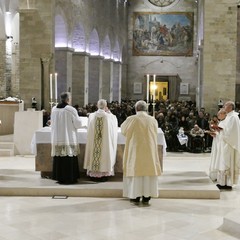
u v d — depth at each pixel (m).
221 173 10.95
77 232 7.62
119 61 44.25
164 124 18.47
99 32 36.59
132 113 23.70
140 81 47.41
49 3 24.55
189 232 7.69
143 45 47.28
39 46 24.78
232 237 7.45
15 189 10.13
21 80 25.06
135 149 9.38
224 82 24.53
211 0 24.31
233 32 24.33
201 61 28.44
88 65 34.53
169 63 47.00
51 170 11.13
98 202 9.64
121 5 45.03
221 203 9.69
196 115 21.80
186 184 10.71
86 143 10.81
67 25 28.11
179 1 46.44
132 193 9.41
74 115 10.42
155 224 8.12
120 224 8.09
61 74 28.36
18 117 15.88
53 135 10.45
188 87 46.69
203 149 17.41
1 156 15.66
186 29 46.50
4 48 29.30
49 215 8.62
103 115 10.56
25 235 7.45
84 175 11.40
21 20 24.83
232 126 10.67
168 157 15.96
